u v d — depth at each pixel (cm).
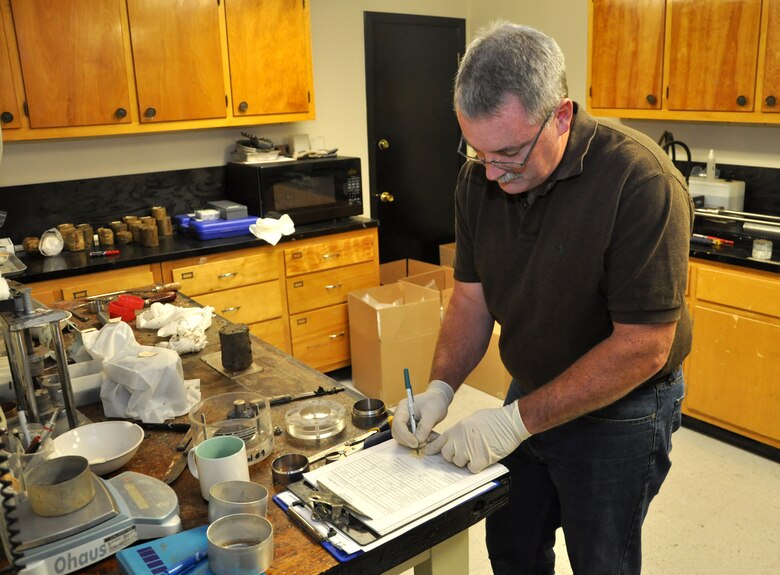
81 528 105
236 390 168
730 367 290
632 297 132
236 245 328
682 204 133
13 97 290
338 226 359
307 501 118
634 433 150
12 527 100
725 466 286
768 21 271
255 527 105
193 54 327
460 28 456
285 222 344
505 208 152
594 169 135
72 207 345
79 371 169
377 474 126
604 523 155
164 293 245
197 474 127
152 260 308
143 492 117
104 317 217
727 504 260
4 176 326
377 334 336
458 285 177
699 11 293
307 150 385
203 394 166
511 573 184
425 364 354
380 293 368
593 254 136
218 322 220
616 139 136
